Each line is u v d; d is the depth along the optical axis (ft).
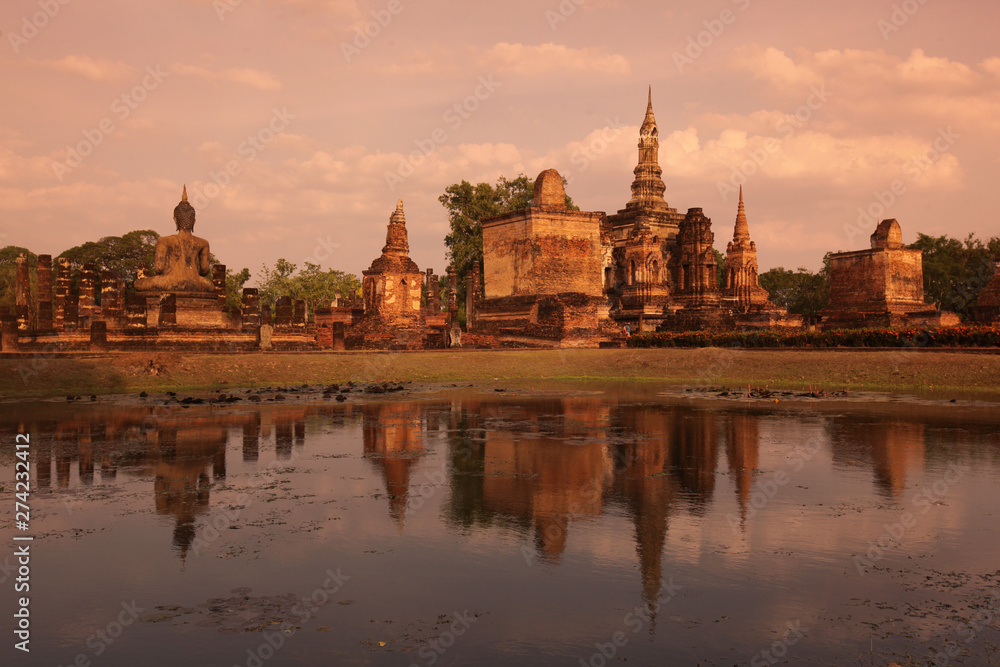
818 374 101.04
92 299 119.96
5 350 103.14
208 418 63.77
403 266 146.20
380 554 27.48
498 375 114.42
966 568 25.84
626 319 178.29
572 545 28.50
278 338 125.08
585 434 55.06
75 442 51.16
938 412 67.21
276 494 36.40
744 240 213.05
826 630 20.93
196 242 136.36
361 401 78.79
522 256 156.15
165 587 24.35
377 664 19.02
